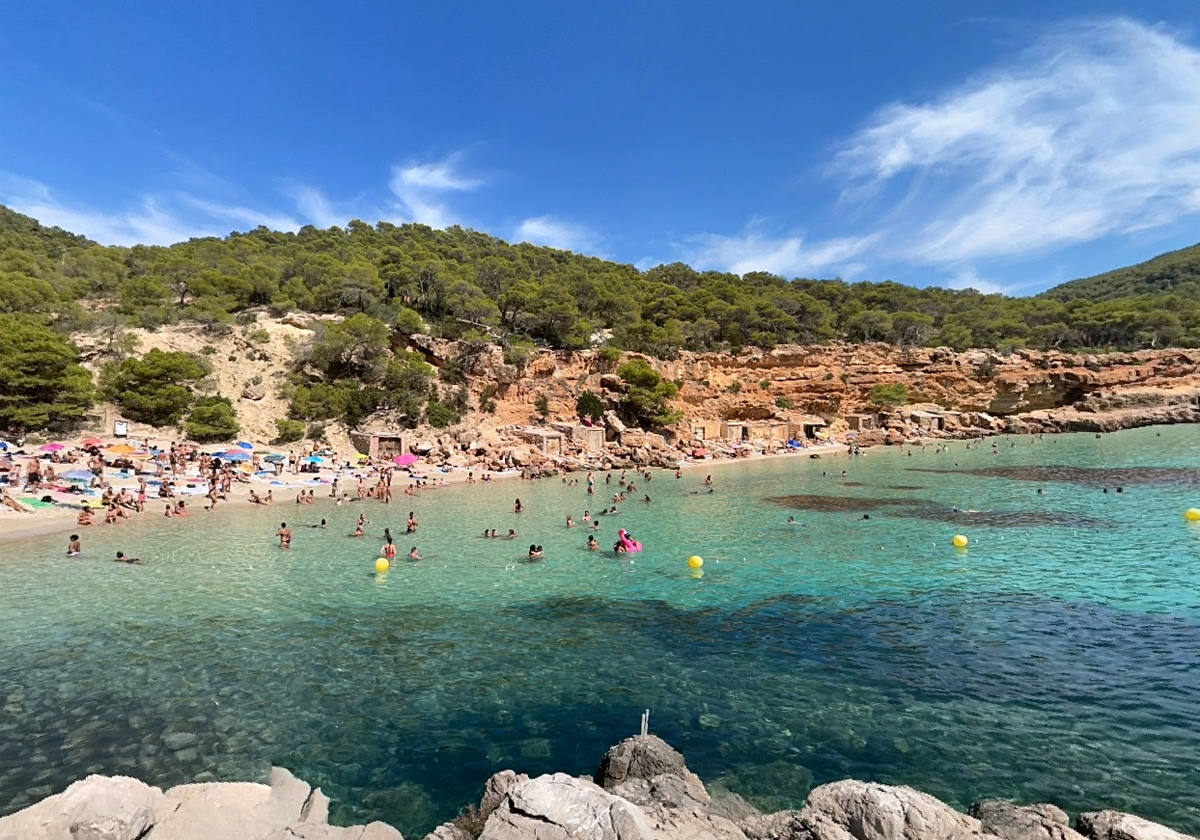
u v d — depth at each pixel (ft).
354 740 42.60
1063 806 34.32
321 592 78.89
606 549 103.91
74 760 39.42
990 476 187.21
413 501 160.66
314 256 385.09
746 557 96.02
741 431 316.40
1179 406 322.96
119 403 223.51
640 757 36.37
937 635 61.26
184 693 49.70
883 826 27.14
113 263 363.15
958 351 408.26
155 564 93.71
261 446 228.22
